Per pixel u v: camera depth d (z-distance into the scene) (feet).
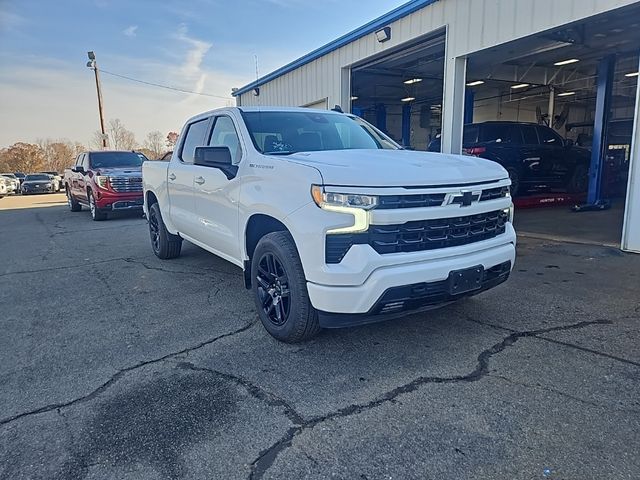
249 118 12.95
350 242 8.64
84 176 39.27
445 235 9.34
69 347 10.77
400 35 28.50
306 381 8.82
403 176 8.87
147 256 21.35
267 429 7.29
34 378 9.24
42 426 7.51
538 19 20.38
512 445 6.73
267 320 10.96
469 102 46.75
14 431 7.39
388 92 57.72
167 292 15.14
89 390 8.69
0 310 13.75
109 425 7.50
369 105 67.62
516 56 35.29
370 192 8.49
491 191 10.34
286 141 12.44
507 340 10.44
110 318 12.73
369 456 6.58
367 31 30.89
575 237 22.68
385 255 8.61
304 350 10.21
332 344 10.48
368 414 7.64
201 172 14.23
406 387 8.49
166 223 18.69
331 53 35.68
